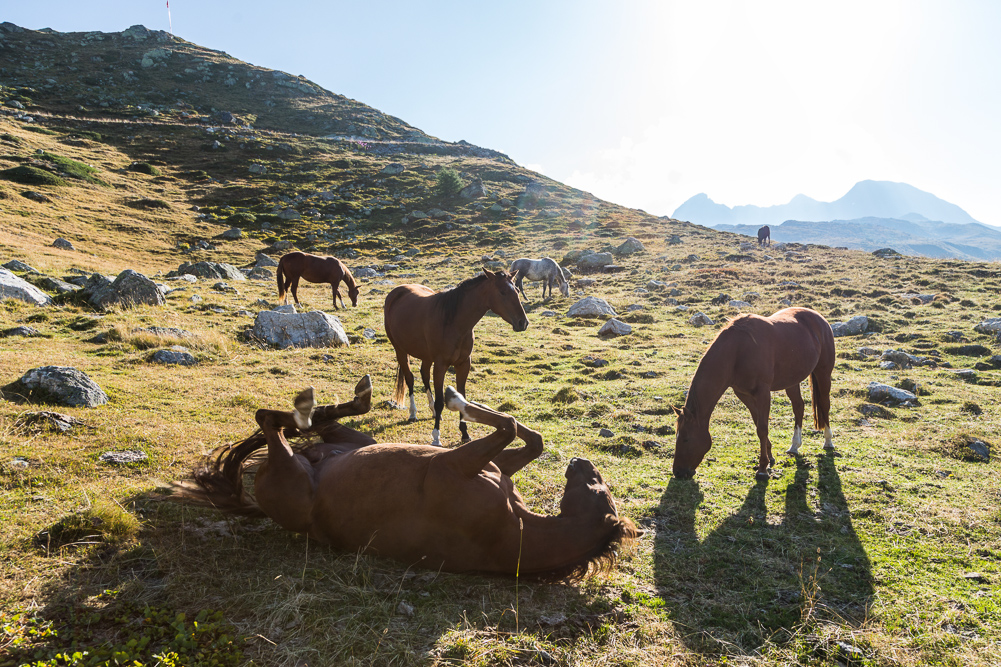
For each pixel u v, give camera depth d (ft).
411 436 23.00
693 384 19.06
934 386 33.58
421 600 11.21
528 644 10.13
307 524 12.44
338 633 10.02
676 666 9.86
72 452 17.16
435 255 120.26
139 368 29.48
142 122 241.76
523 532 11.59
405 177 211.00
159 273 80.02
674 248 113.09
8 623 9.21
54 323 38.19
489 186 207.82
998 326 45.88
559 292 78.48
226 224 142.41
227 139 235.81
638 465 20.75
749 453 22.56
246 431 20.75
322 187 193.57
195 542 12.66
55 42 333.62
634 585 12.48
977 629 11.28
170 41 376.27
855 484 19.24
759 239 129.49
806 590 12.19
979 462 21.83
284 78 355.15
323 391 28.63
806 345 21.79
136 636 9.30
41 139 188.34
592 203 193.26
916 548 14.82
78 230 108.06
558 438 23.43
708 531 15.40
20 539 11.94
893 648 10.48
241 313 47.34
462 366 24.44
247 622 10.11
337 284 63.46
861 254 105.29
